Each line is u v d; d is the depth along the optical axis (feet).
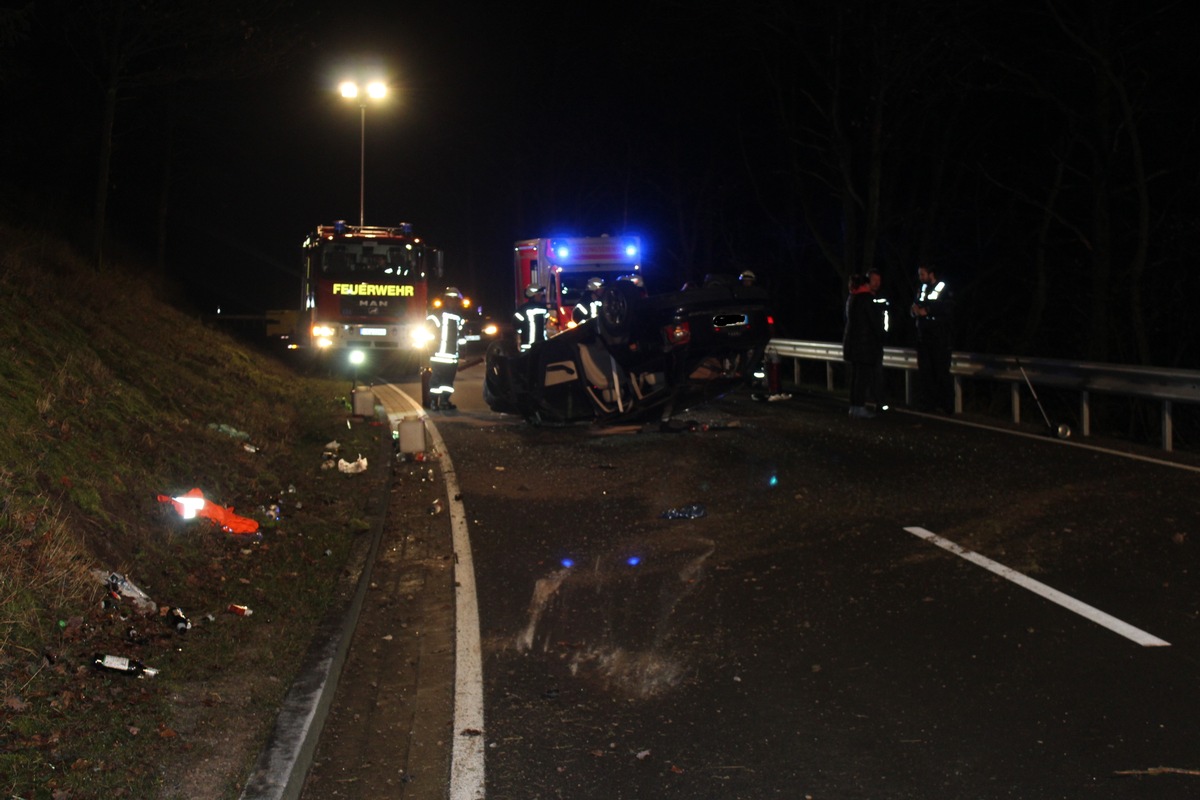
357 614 24.40
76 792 14.26
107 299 55.42
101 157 71.61
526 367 54.65
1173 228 91.45
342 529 31.73
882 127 90.58
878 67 83.92
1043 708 18.33
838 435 50.14
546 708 19.02
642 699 19.33
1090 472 38.47
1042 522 31.19
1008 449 44.45
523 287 81.56
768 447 46.98
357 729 18.29
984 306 115.14
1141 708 18.17
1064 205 105.70
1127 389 46.14
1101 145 83.20
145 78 71.61
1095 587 24.91
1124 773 15.89
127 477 27.63
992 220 114.21
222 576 24.94
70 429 27.81
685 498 36.86
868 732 17.63
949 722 17.90
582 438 52.54
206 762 15.60
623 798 15.60
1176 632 21.80
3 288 38.50
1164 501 33.22
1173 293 94.22
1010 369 54.75
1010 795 15.35
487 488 40.40
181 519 27.53
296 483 37.99
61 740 15.61
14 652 17.51
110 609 20.57
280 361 97.66
